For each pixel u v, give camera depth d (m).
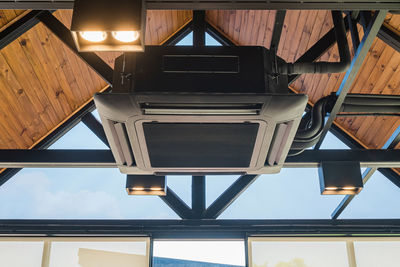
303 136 3.81
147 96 2.51
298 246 5.05
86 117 5.66
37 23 4.42
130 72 2.61
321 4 2.48
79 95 5.54
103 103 2.56
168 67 2.62
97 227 5.10
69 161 4.11
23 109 5.11
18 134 5.25
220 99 2.54
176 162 3.17
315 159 4.42
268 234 5.10
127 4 2.20
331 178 4.32
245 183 5.27
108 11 2.18
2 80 4.79
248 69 2.65
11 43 4.63
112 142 2.98
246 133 2.82
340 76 5.32
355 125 5.52
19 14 4.27
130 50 2.24
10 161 4.08
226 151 3.03
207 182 5.36
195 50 2.67
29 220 5.08
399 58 4.74
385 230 5.16
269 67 2.72
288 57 5.61
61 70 5.19
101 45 2.24
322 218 5.22
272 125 2.74
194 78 2.61
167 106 2.60
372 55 4.89
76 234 5.05
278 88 2.78
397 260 5.02
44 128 5.43
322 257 5.01
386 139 5.40
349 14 3.67
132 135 2.84
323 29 4.97
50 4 2.43
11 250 4.94
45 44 4.88
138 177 4.55
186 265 4.99
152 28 5.67
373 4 2.50
